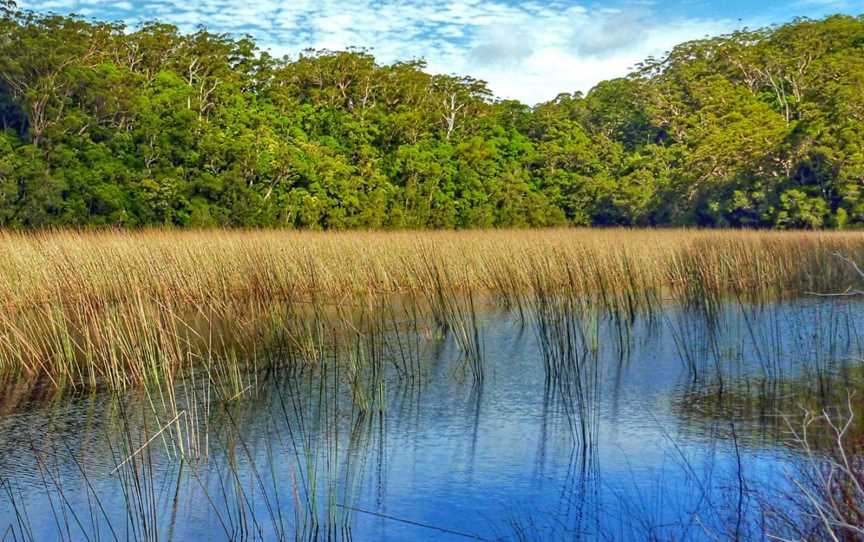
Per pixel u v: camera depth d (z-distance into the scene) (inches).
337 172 1504.7
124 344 319.6
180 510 185.0
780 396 269.3
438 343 374.9
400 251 568.4
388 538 169.5
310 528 174.4
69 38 1306.6
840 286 530.3
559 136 1915.6
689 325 405.4
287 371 320.2
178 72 1562.5
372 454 221.0
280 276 487.2
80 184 1160.2
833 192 1306.6
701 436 229.9
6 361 330.0
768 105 1937.7
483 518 178.2
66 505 188.9
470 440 232.1
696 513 174.9
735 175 1423.5
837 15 2135.8
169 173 1289.4
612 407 263.7
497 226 1648.6
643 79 2197.3
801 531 149.2
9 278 440.5
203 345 365.7
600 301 454.6
